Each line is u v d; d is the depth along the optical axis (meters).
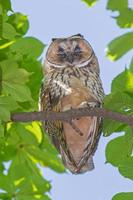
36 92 11.25
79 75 11.28
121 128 9.87
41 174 11.67
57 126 10.38
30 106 11.23
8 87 8.63
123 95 9.28
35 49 10.84
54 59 11.95
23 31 11.29
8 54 10.75
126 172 9.89
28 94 8.66
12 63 8.54
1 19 9.95
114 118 8.80
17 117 8.79
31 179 10.77
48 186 10.75
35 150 11.72
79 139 10.41
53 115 8.72
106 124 9.75
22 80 8.61
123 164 9.89
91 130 10.36
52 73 11.30
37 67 11.10
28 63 11.02
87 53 12.04
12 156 11.67
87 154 10.59
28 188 10.63
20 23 11.33
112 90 9.64
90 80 11.09
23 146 11.71
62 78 10.96
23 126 11.45
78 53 12.02
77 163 10.60
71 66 11.64
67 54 11.97
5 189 10.52
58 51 12.14
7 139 11.62
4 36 9.97
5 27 9.90
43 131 11.44
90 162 10.66
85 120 10.16
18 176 10.76
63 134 10.43
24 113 8.77
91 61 11.90
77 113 8.73
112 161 9.91
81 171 10.63
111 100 9.33
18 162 11.62
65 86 10.65
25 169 10.88
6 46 10.64
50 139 10.87
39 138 11.46
